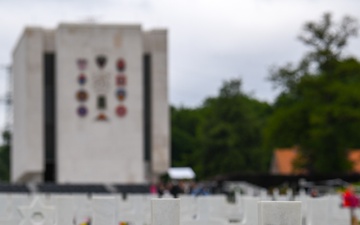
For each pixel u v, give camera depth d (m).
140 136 149.00
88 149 147.38
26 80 147.12
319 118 155.25
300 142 162.25
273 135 163.38
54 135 151.25
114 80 148.38
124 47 148.88
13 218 40.59
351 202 52.50
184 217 42.78
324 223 43.41
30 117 146.88
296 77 166.00
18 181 158.88
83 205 49.62
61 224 37.09
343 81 172.50
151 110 152.12
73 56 147.25
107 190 95.44
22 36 151.25
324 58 164.12
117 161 148.25
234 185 110.12
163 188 81.75
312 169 163.38
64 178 146.12
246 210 40.34
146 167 153.00
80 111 147.00
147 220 46.16
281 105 184.38
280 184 128.75
